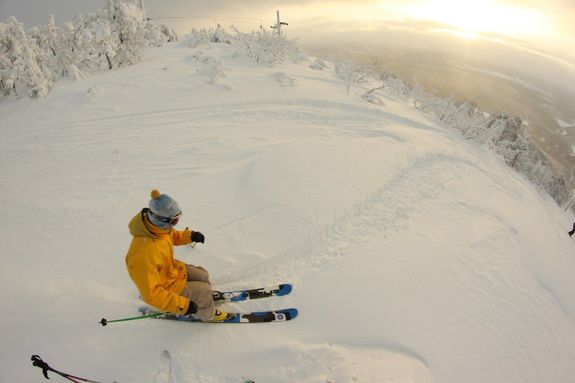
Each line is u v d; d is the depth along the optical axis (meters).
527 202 7.18
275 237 4.48
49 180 5.67
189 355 3.14
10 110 8.64
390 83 12.80
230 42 15.44
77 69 9.84
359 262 4.26
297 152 6.45
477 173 7.29
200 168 6.01
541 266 5.21
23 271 3.86
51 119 7.71
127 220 4.79
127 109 8.12
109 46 10.69
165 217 2.73
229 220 4.76
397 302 3.83
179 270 3.29
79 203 5.11
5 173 5.86
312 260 4.24
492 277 4.59
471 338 3.72
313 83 10.55
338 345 3.30
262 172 5.77
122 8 11.05
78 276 3.86
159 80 9.75
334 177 5.81
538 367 3.81
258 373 3.01
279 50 12.66
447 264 4.51
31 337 3.19
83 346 3.15
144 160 6.23
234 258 4.15
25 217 4.81
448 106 10.48
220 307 3.62
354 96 9.97
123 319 3.23
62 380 2.93
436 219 5.35
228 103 8.51
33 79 9.15
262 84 9.70
